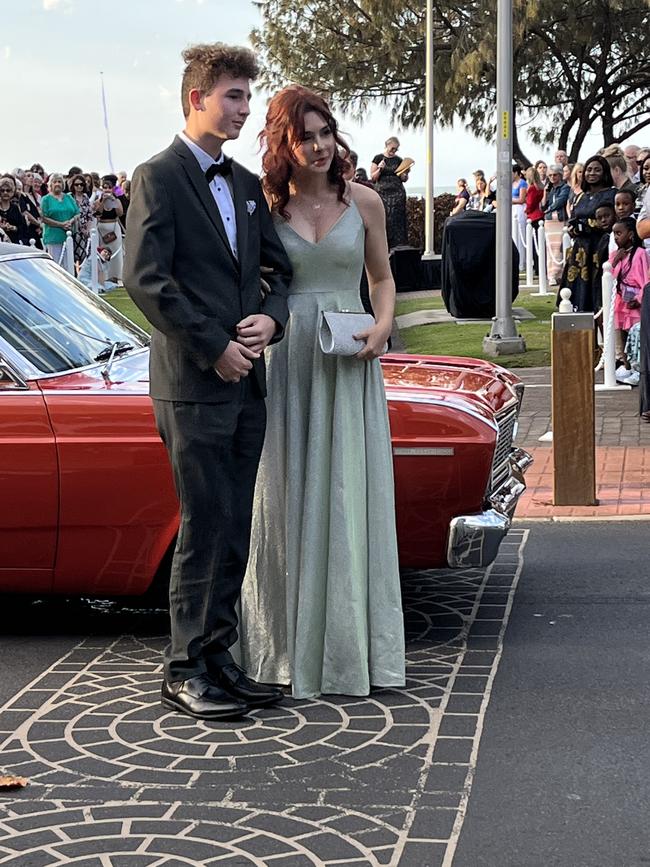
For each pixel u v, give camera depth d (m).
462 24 39.56
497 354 14.72
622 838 3.94
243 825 4.06
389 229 23.23
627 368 12.53
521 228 24.06
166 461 5.61
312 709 5.06
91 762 4.58
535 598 6.48
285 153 5.05
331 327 4.98
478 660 5.57
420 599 6.53
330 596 5.15
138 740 4.77
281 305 4.98
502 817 4.09
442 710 5.01
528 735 4.74
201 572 4.97
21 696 5.26
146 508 5.66
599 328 12.96
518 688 5.23
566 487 8.26
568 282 13.50
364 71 40.91
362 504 5.19
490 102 40.88
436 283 23.06
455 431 5.61
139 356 6.20
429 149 32.84
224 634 5.06
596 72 41.38
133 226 4.71
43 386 5.71
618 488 8.66
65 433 5.65
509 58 14.88
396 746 4.66
